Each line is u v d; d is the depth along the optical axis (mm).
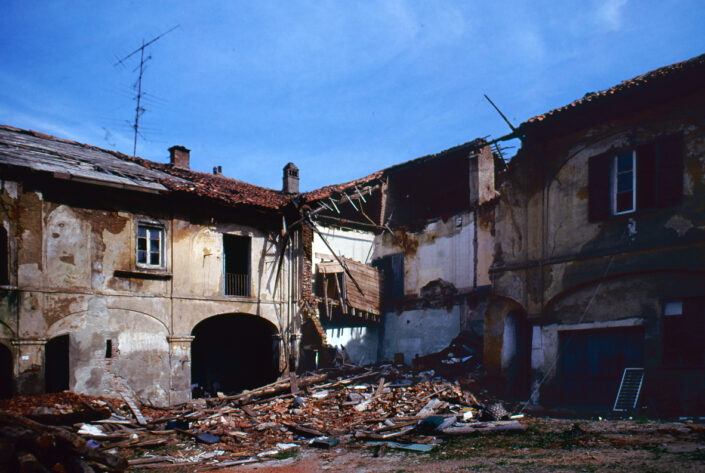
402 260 24703
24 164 14852
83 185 15891
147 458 10594
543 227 15648
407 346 23750
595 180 14586
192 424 13188
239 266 19875
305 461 9992
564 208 15227
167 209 17641
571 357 14750
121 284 16438
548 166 15789
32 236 14914
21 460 7031
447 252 22859
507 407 15008
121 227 16594
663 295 12945
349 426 12938
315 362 21172
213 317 20359
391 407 14305
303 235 22094
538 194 15883
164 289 17281
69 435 7695
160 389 16734
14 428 7590
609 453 8469
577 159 15070
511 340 16578
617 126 14273
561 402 14727
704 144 12516
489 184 22422
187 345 17516
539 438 10141
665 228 13016
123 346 16219
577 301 14719
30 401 12969
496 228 17047
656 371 12836
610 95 13883
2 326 14242
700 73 12484
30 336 14594
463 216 22375
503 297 16578
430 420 11891
